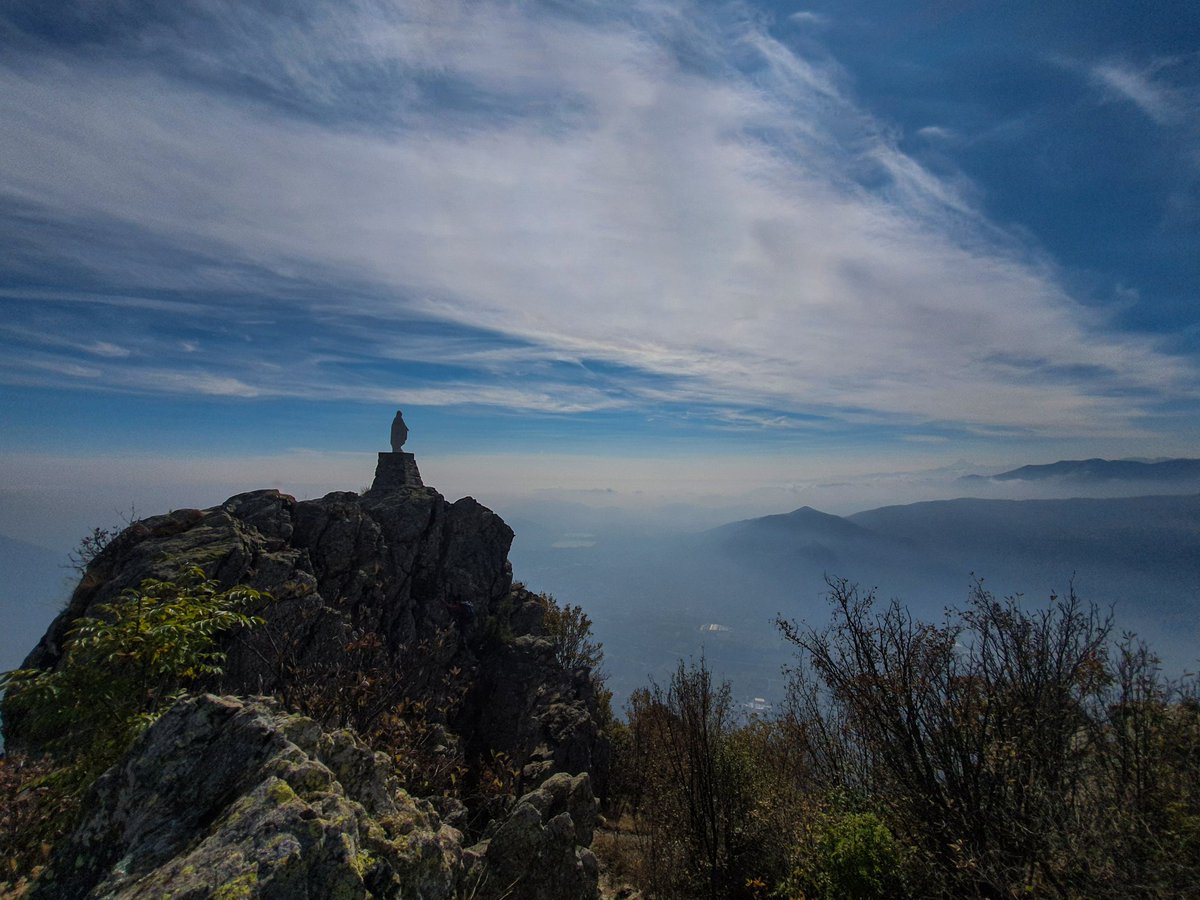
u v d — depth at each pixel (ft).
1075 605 37.50
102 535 73.26
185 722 19.11
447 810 44.93
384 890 16.20
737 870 54.44
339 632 68.80
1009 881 31.17
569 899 30.71
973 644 39.75
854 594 45.78
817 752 55.06
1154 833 27.48
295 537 87.51
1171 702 31.22
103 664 25.04
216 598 28.07
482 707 91.09
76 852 16.98
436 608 99.09
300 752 18.40
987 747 37.06
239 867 13.58
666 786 61.57
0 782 22.33
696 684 58.44
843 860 38.06
